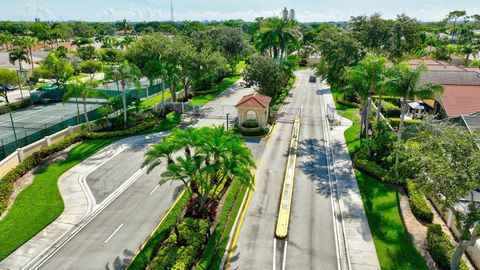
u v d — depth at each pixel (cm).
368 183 3158
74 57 10256
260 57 5575
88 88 4341
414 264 2112
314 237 2414
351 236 2398
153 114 5209
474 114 4159
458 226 1816
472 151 1788
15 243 2333
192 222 2425
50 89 6888
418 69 2991
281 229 2450
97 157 3775
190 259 2083
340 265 2141
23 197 2911
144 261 2083
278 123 5031
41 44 15100
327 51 4591
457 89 4866
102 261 2180
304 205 2817
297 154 3862
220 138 2350
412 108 5219
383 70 3544
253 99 4656
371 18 6103
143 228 2512
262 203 2845
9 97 6800
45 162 3616
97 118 4956
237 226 2531
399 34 6041
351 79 3794
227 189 3003
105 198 2923
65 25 19000
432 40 11312
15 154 3406
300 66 10669
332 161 3669
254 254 2239
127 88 6925
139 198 2923
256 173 3394
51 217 2633
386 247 2275
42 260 2192
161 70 4819
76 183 3184
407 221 2547
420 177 1914
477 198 2533
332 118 5169
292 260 2186
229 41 8225
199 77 5544
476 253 2056
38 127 4856
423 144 2102
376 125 4109
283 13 6850
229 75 8856
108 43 12825
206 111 5550
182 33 10131
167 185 3141
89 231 2483
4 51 12838
